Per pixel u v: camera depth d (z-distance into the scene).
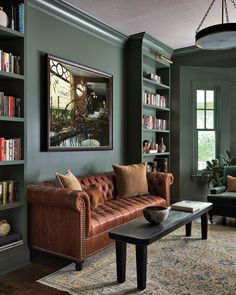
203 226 3.51
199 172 5.97
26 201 2.95
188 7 3.70
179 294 2.25
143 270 2.33
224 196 4.24
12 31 2.76
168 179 4.28
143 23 4.24
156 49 5.22
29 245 2.99
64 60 3.76
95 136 4.30
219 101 6.05
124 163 5.00
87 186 3.70
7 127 2.99
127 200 3.89
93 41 4.30
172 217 2.88
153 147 5.33
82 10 3.79
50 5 3.52
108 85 4.55
